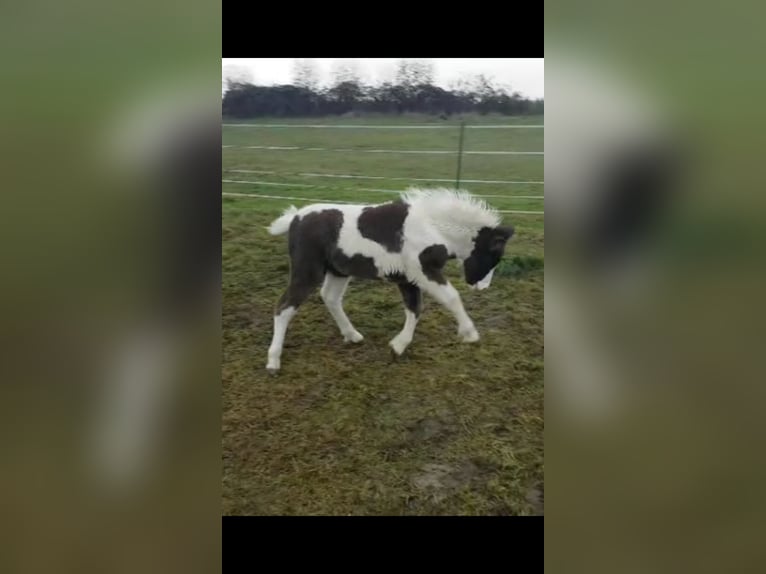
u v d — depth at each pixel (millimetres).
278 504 2002
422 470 2150
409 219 2678
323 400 2527
